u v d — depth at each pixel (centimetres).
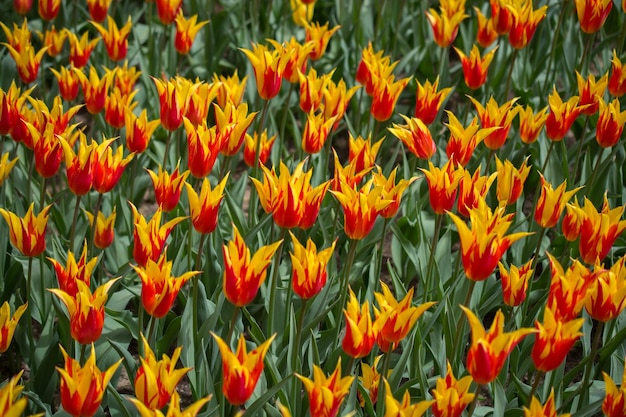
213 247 644
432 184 514
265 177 490
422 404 388
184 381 626
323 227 652
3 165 574
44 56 978
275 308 590
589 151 778
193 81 926
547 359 418
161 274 440
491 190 738
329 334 574
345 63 902
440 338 588
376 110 637
